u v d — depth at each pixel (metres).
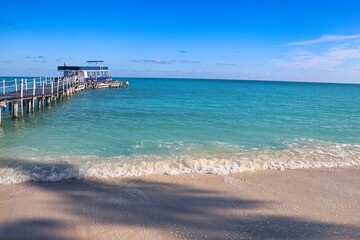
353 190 8.54
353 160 11.30
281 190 8.38
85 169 9.45
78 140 13.55
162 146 12.71
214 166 10.12
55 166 9.73
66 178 8.78
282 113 25.17
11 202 7.16
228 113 24.48
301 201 7.69
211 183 8.72
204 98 42.38
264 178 9.27
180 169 9.76
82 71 48.91
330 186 8.78
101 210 6.94
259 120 20.75
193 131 16.19
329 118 22.67
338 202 7.70
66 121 19.00
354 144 13.95
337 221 6.69
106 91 51.72
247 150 12.42
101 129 16.31
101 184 8.45
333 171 10.10
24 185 8.20
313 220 6.71
